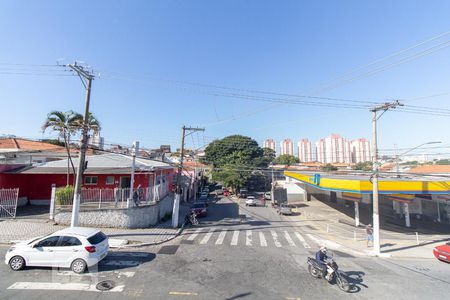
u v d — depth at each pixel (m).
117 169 25.39
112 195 21.92
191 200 50.25
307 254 16.56
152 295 10.11
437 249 16.88
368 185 23.77
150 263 13.74
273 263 14.45
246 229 24.41
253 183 77.38
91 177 26.25
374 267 14.74
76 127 22.44
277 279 12.16
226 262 14.33
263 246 18.12
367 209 43.94
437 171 40.09
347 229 28.09
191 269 13.06
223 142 79.81
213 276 12.25
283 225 28.23
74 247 12.17
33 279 11.16
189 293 10.38
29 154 32.78
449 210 31.98
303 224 30.02
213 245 17.84
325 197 53.53
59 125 22.88
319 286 11.54
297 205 48.59
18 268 11.99
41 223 19.52
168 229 21.80
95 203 21.42
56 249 12.09
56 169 25.09
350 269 14.20
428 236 24.98
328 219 34.69
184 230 22.59
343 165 70.81
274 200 51.97
